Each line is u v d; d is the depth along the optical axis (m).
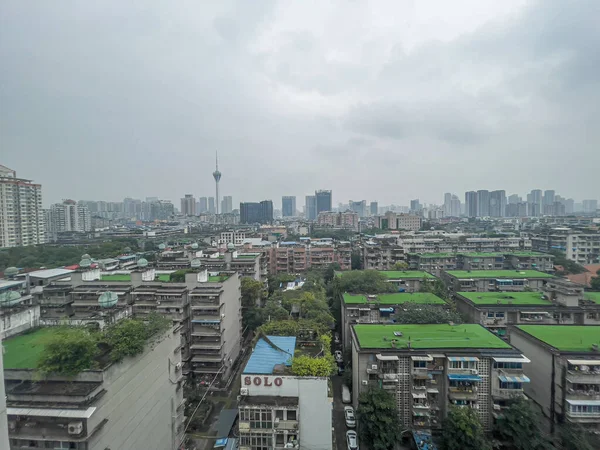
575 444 34.88
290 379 33.62
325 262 128.50
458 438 36.03
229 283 61.41
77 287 60.09
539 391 43.16
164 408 35.31
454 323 51.47
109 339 28.78
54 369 24.95
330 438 33.34
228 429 42.88
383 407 37.34
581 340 44.00
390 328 48.81
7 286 69.56
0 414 15.21
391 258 117.88
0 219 142.88
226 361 57.84
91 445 23.98
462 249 135.75
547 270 108.75
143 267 76.38
